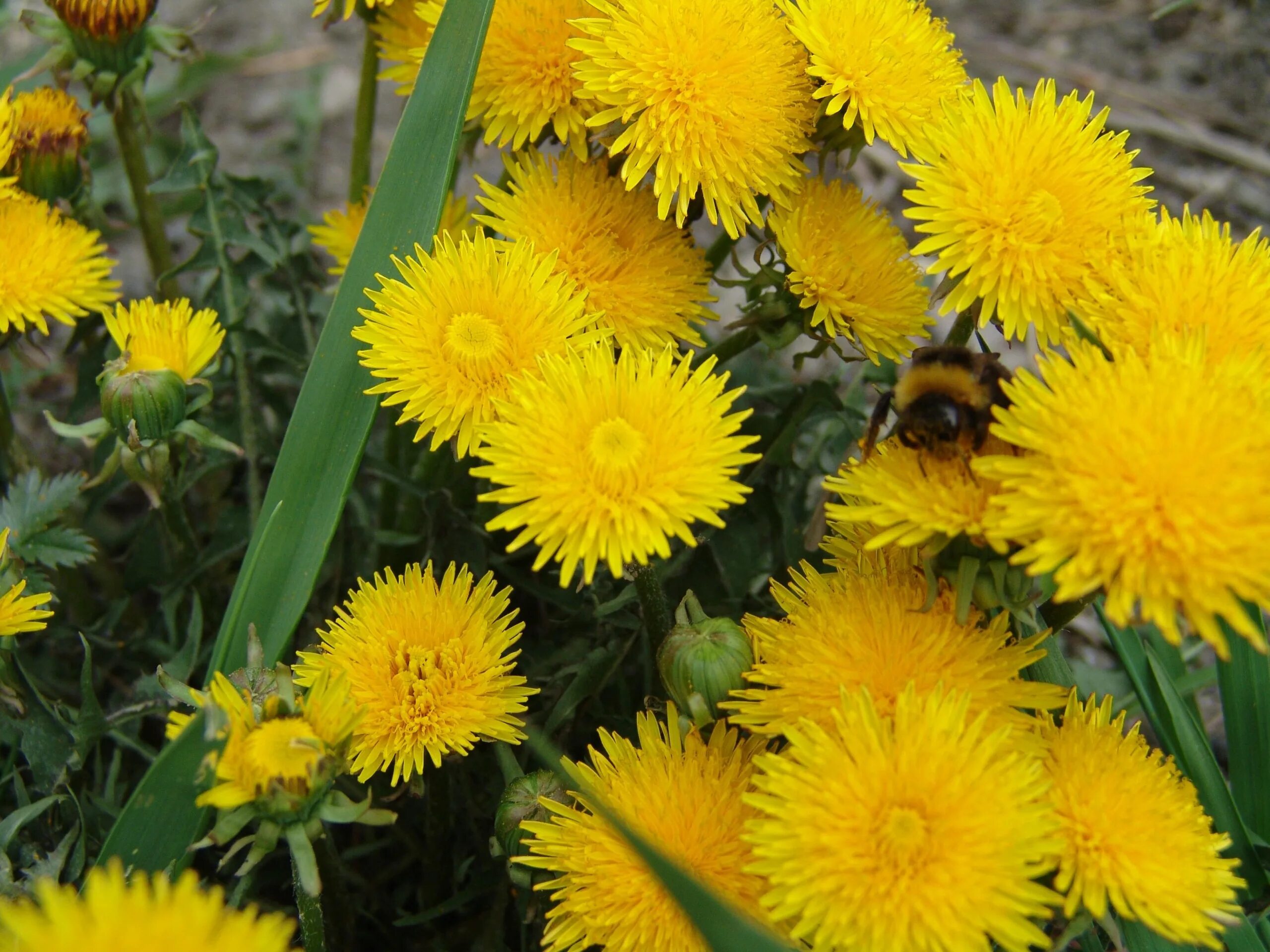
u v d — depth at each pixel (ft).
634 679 1.20
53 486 1.10
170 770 0.93
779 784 0.90
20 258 1.11
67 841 1.03
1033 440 0.89
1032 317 0.99
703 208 1.15
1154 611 0.87
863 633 0.95
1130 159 1.03
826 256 1.05
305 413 1.06
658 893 0.93
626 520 0.92
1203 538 0.86
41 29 1.19
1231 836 1.06
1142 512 0.86
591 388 0.94
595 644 1.16
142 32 1.20
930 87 1.07
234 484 1.33
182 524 1.20
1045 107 1.01
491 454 0.94
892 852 0.88
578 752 1.16
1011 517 0.89
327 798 0.92
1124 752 0.95
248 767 0.90
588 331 1.05
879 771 0.89
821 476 1.41
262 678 0.96
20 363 1.47
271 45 1.89
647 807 0.95
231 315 1.28
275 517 1.03
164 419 1.07
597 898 0.94
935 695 0.90
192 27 1.23
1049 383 0.91
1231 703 1.11
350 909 1.10
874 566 0.98
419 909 1.18
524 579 1.20
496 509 1.22
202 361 1.10
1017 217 0.98
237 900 0.97
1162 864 0.91
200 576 1.26
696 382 0.96
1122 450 0.87
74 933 0.80
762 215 1.23
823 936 0.88
